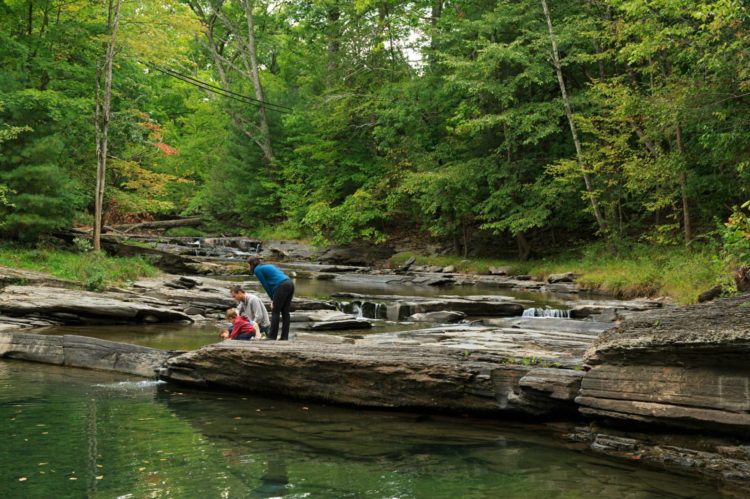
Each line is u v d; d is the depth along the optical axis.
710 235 19.39
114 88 23.23
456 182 25.83
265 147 38.69
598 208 24.80
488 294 19.67
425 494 4.81
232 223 40.56
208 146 44.44
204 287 17.58
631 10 16.95
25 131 18.31
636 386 6.11
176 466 5.38
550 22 23.73
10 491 4.76
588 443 6.16
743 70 14.90
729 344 5.45
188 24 21.56
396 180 31.64
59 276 15.70
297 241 34.22
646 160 20.00
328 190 34.62
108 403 7.63
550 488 4.95
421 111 29.45
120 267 17.95
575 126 25.28
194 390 8.46
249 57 43.19
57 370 9.55
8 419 6.82
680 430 5.91
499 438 6.32
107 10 22.39
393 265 29.06
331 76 34.16
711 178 19.03
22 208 17.84
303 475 5.20
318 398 7.79
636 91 19.88
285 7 39.25
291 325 12.58
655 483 5.06
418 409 7.32
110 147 23.20
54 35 21.16
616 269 20.52
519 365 7.12
